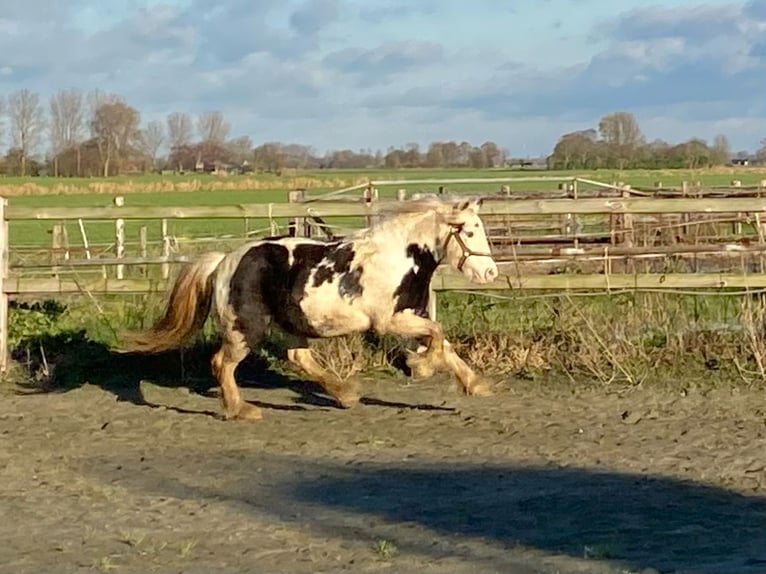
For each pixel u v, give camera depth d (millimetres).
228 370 9609
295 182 67188
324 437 8859
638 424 9086
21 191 61906
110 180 75500
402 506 6816
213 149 92875
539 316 11688
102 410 10031
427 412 9688
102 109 86625
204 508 6820
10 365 11648
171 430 9227
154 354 11531
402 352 11195
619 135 62594
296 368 10672
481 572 5473
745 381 10453
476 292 11430
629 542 5969
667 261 13344
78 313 12289
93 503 6969
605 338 11156
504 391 10445
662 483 7230
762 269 12383
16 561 5766
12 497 7129
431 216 9266
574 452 8180
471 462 7957
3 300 11523
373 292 9258
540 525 6344
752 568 5441
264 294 9414
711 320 11586
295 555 5812
